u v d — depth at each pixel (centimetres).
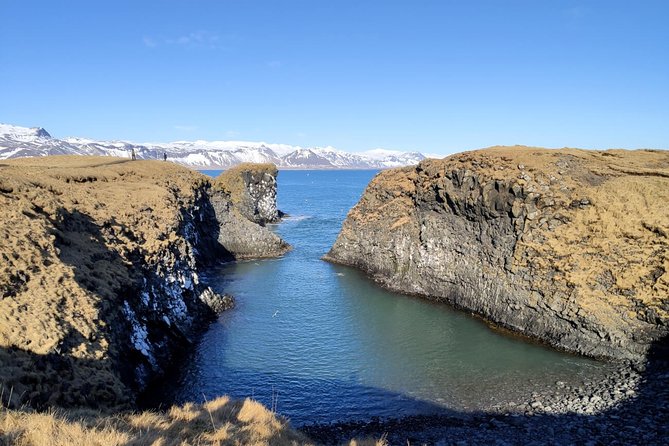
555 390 3059
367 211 7262
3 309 1997
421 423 2697
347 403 2964
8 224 2564
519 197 4650
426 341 4041
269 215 11962
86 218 3581
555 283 4097
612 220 4116
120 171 6078
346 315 4756
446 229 5562
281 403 2956
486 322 4578
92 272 2877
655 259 3691
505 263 4650
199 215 6994
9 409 1434
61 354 2020
